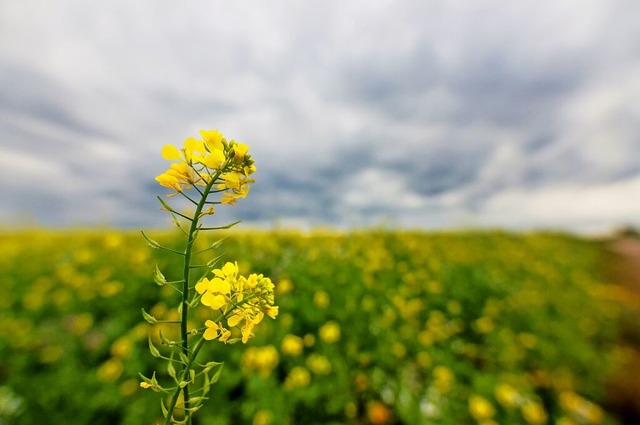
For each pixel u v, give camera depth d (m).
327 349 3.12
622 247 17.44
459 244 9.28
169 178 0.79
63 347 3.53
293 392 2.67
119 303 3.95
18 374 3.25
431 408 3.04
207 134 0.81
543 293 6.67
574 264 10.70
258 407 2.54
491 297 5.48
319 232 6.34
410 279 4.87
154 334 3.20
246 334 0.81
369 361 3.24
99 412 2.79
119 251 5.84
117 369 3.01
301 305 3.50
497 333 4.41
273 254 4.62
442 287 5.16
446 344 4.04
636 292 9.93
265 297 0.82
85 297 4.13
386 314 3.81
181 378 0.78
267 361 2.73
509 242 11.46
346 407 2.83
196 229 0.81
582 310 6.60
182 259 4.08
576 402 3.82
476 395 3.25
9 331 3.79
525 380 3.81
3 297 4.63
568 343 5.00
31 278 5.29
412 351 3.63
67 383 3.02
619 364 5.13
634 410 4.20
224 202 0.81
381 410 2.97
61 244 7.57
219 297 0.80
